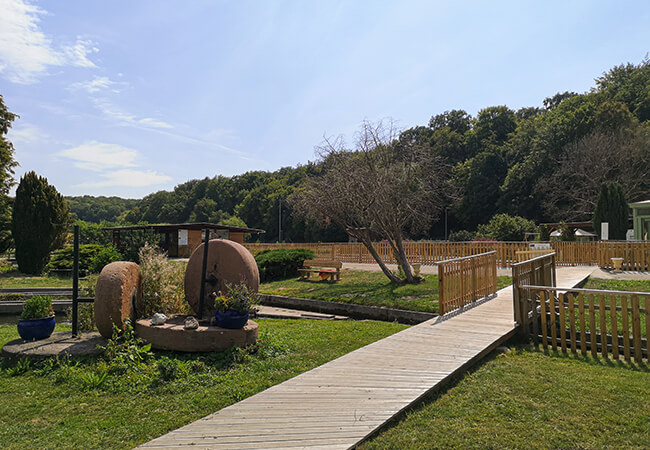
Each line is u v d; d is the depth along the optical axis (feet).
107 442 13.21
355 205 53.57
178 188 437.17
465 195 209.46
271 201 294.66
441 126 267.18
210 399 16.61
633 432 13.17
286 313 44.55
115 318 23.48
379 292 48.73
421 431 13.39
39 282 69.72
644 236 87.15
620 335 25.86
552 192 167.22
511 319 28.32
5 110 111.45
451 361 19.67
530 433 13.16
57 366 21.21
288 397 15.72
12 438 13.58
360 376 17.92
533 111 256.93
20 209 82.99
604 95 181.78
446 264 31.42
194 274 29.12
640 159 147.43
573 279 44.57
